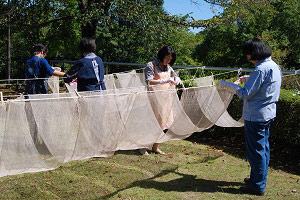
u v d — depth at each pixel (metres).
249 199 2.92
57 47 13.96
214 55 16.53
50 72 3.89
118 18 9.18
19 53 14.20
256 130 2.87
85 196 2.93
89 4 8.27
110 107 2.65
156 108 3.15
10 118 2.09
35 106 2.23
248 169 3.78
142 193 3.01
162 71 3.98
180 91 5.34
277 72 2.84
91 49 3.60
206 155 4.35
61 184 3.19
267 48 2.82
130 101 2.79
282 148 4.61
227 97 3.34
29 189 3.05
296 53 16.47
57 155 2.34
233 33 15.08
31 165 2.21
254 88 2.76
